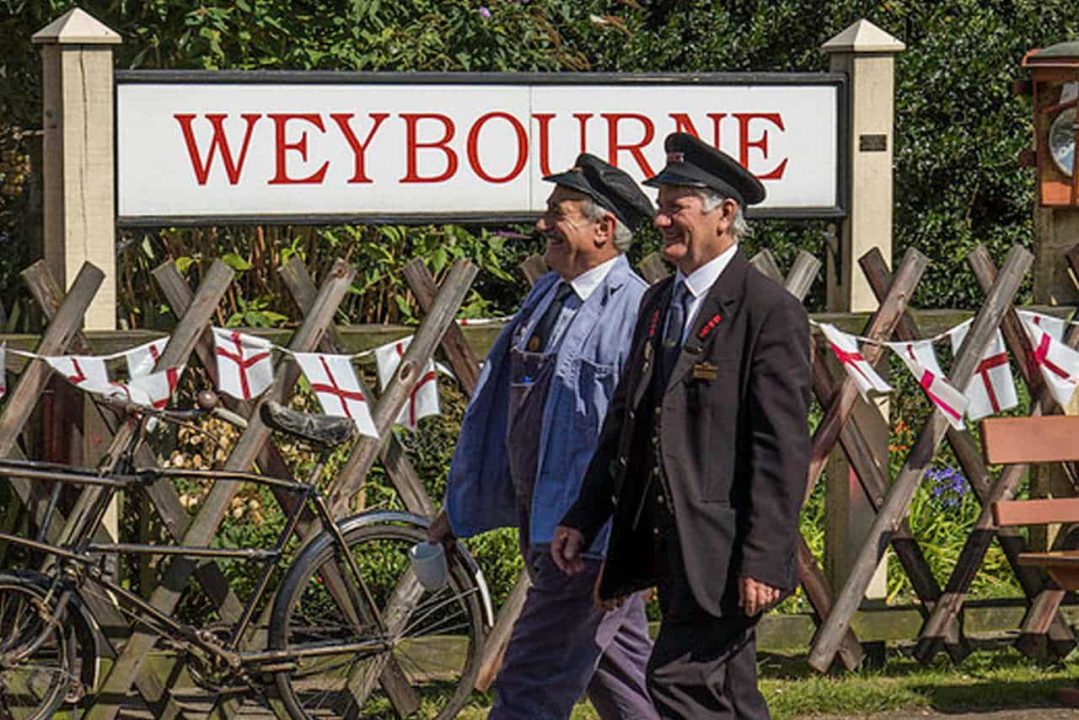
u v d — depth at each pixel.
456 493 10.22
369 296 15.41
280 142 11.77
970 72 19.75
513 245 18.77
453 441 15.09
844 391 12.50
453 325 11.83
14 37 15.37
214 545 13.06
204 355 11.34
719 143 12.55
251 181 11.74
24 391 10.88
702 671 8.66
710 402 8.66
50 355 10.93
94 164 11.38
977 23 19.86
